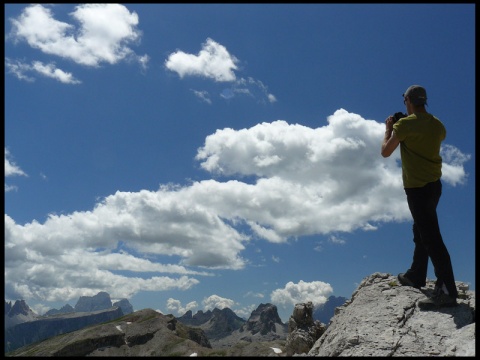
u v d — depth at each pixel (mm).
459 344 3506
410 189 4203
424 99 4297
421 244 4648
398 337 3756
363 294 4633
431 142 4125
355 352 3658
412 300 4344
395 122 4359
